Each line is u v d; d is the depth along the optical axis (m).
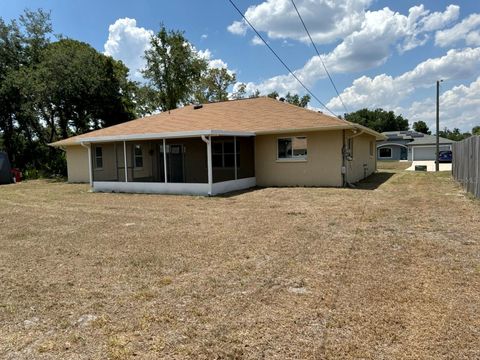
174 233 6.51
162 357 2.60
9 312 3.41
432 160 38.81
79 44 28.23
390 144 41.34
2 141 26.19
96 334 2.95
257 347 2.70
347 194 11.29
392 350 2.60
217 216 8.13
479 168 9.37
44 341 2.87
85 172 19.50
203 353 2.64
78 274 4.44
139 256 5.12
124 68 34.38
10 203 11.46
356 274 4.15
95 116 26.22
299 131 13.87
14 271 4.61
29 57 26.27
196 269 4.51
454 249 5.01
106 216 8.50
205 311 3.32
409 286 3.75
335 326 2.97
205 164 16.59
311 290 3.73
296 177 14.48
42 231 7.00
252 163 15.23
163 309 3.38
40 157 27.05
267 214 8.19
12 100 23.81
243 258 4.91
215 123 15.69
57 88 23.30
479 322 2.97
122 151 18.47
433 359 2.48
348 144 14.23
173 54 35.53
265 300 3.52
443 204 8.84
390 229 6.33
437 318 3.05
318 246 5.38
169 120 17.44
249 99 18.67
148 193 13.43
